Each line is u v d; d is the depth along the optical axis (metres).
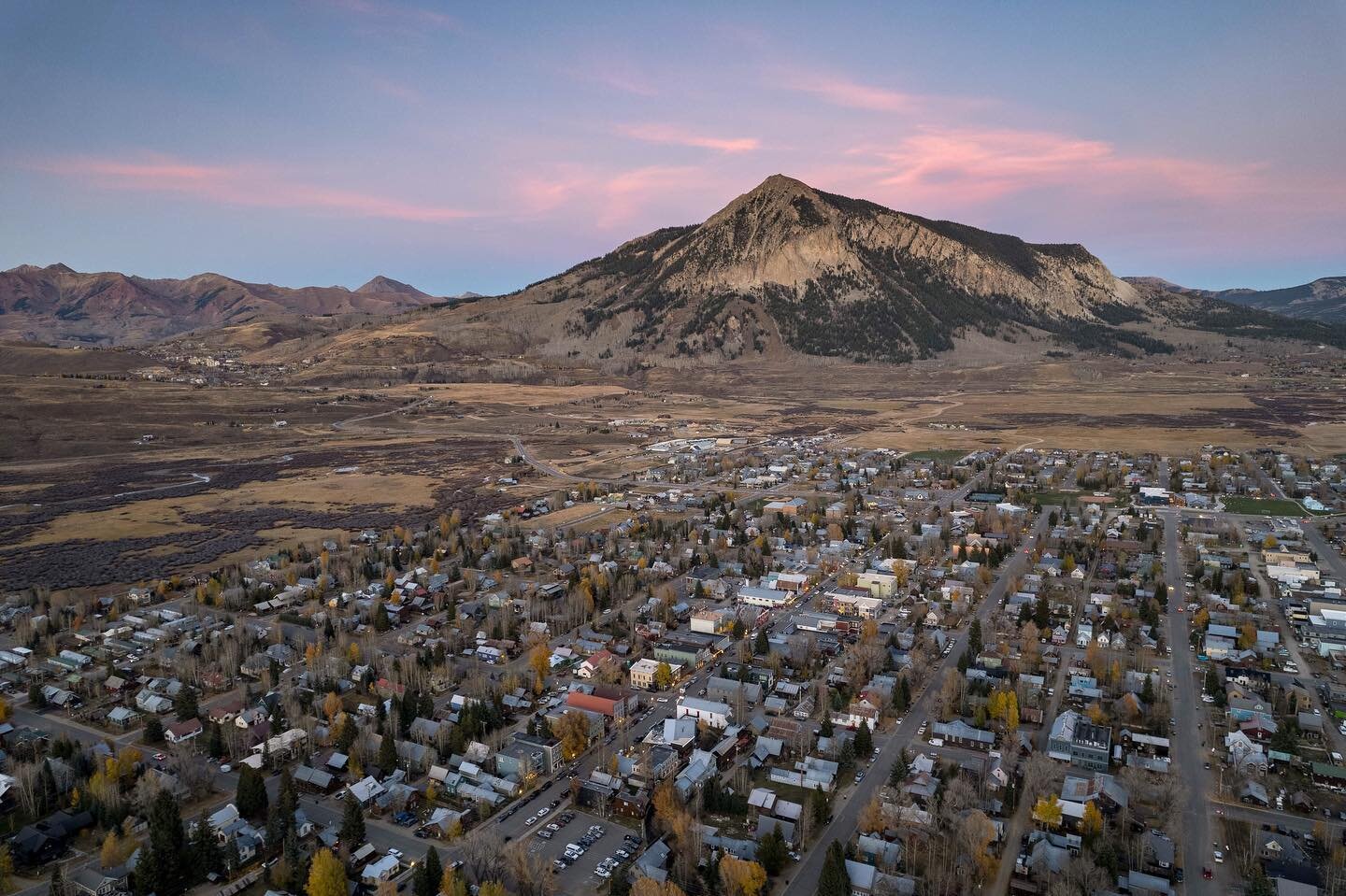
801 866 128.88
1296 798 142.75
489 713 171.25
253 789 142.88
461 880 118.81
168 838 126.56
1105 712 176.25
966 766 153.38
